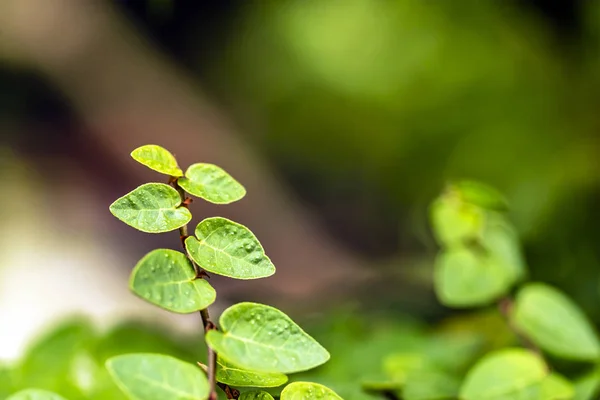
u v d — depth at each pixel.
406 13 2.50
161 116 2.51
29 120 2.21
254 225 2.32
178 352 0.62
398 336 0.68
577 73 1.86
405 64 2.44
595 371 0.55
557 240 1.12
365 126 2.55
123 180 2.11
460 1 2.38
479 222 0.62
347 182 2.61
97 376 0.55
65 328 0.55
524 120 1.98
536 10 2.03
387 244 2.43
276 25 2.88
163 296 0.42
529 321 0.56
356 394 0.52
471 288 0.58
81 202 1.88
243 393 0.44
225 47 2.92
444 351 0.66
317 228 2.51
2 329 1.32
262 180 2.60
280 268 2.13
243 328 0.42
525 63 2.08
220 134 2.67
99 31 2.60
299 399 0.44
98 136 2.24
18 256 1.58
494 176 1.97
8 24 2.36
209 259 0.43
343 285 1.10
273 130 2.78
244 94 2.86
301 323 0.84
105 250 1.68
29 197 1.86
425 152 2.32
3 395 0.52
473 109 2.17
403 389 0.53
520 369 0.53
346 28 2.66
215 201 0.44
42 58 2.38
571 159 1.47
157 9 0.99
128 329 0.60
